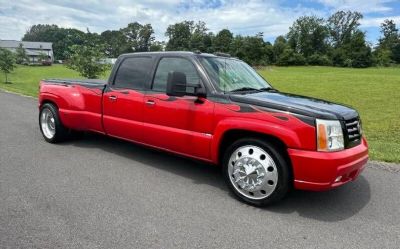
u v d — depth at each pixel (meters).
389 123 13.23
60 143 7.18
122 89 5.82
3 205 4.19
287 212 4.24
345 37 128.50
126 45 125.75
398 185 5.20
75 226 3.74
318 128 3.95
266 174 4.23
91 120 6.38
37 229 3.65
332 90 31.08
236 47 113.88
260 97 4.55
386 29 133.62
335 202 4.56
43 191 4.64
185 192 4.76
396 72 72.56
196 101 4.82
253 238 3.61
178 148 5.12
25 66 78.31
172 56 5.30
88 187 4.83
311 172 3.96
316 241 3.59
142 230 3.70
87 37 23.44
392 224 3.98
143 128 5.48
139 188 4.85
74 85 6.69
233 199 4.57
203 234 3.65
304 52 123.94
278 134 4.09
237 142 4.45
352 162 4.11
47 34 167.62
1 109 11.88
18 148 6.71
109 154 6.45
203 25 110.81
